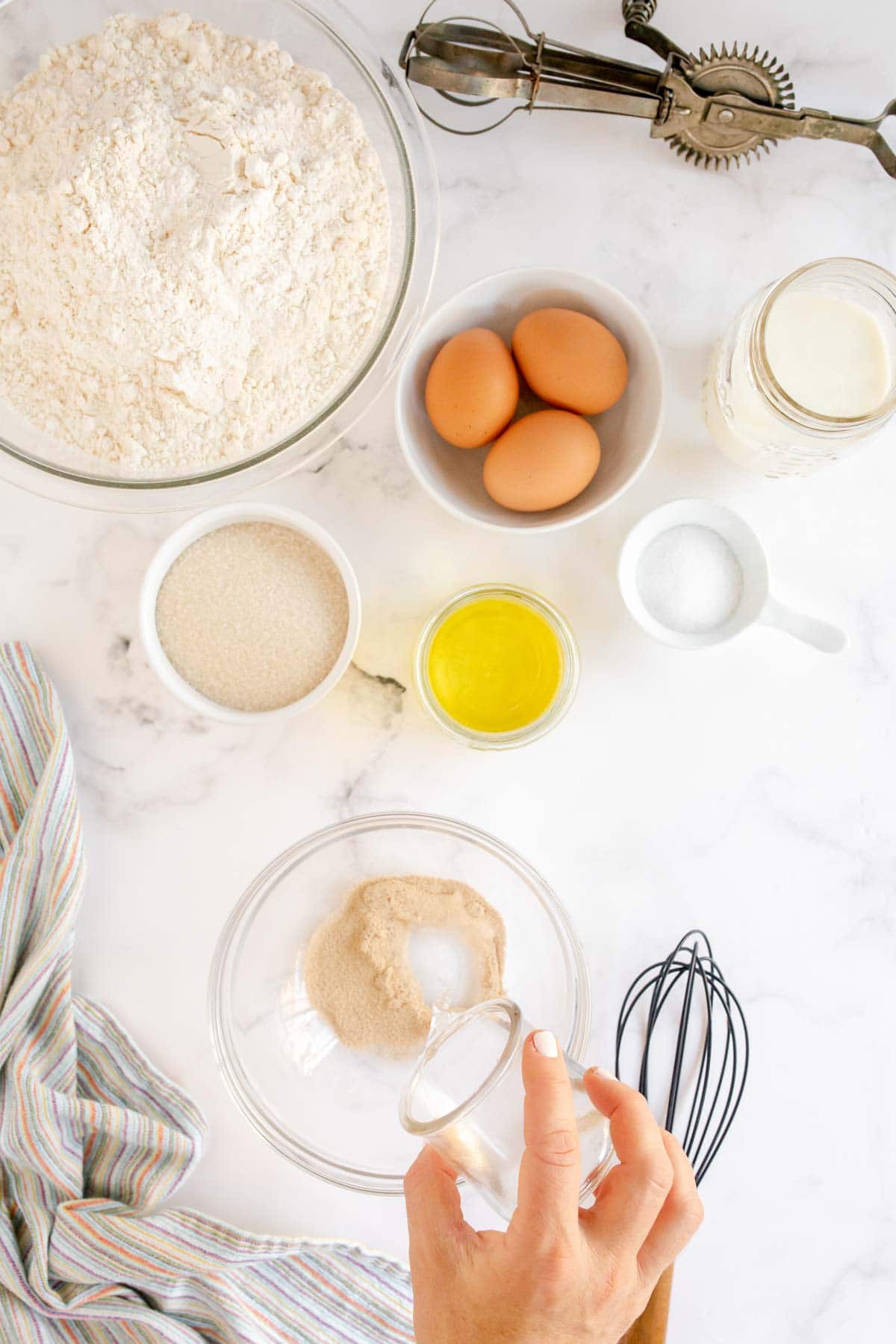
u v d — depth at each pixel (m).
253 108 0.86
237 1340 0.96
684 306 1.06
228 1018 1.03
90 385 0.90
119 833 1.05
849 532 1.07
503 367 0.92
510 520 1.00
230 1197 1.03
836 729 1.07
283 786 1.06
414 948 1.02
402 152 0.89
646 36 0.97
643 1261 0.75
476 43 0.98
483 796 1.06
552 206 1.05
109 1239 0.96
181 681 1.00
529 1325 0.67
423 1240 0.75
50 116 0.85
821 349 0.95
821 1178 1.05
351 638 0.98
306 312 0.90
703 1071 1.03
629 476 0.96
